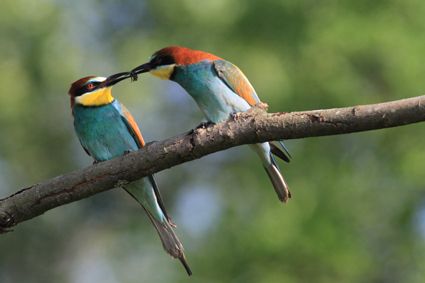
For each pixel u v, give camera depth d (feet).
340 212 48.24
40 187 24.07
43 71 62.69
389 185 51.01
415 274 50.06
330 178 50.11
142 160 23.59
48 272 69.41
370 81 51.83
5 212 24.16
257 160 52.90
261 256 46.34
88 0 65.72
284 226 46.42
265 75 52.70
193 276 48.49
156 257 65.98
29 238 69.21
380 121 21.62
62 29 63.93
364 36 50.03
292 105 51.47
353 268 46.37
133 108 64.49
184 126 67.05
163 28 62.80
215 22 57.98
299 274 45.96
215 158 65.67
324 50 51.96
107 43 65.87
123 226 70.38
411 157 49.78
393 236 50.62
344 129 22.00
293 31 53.67
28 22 62.59
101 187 23.97
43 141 67.05
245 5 55.72
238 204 51.60
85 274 70.08
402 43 49.65
